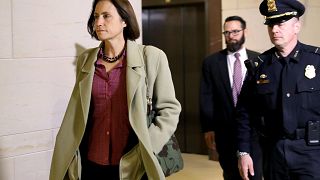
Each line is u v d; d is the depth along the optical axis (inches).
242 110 113.4
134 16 93.2
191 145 266.2
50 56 120.6
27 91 116.4
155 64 92.0
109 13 89.6
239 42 147.0
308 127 100.7
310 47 104.8
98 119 90.9
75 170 91.4
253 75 109.3
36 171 119.6
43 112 119.9
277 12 102.0
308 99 100.8
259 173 127.2
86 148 93.4
